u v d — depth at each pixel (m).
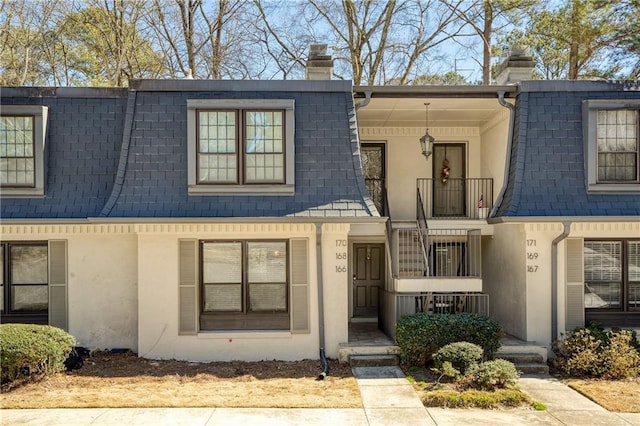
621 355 9.21
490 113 12.59
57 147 10.75
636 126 10.60
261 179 10.34
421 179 13.29
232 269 10.50
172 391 8.38
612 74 16.88
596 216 9.96
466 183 13.98
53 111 10.85
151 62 22.08
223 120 10.37
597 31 15.45
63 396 8.08
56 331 9.16
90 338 10.67
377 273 14.24
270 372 9.50
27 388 8.44
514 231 11.11
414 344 9.59
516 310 11.02
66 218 10.08
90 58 21.59
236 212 10.02
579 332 9.80
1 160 10.42
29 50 20.73
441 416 7.31
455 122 13.59
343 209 10.09
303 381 8.97
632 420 7.17
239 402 7.84
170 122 10.46
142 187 10.20
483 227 12.42
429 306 11.04
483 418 7.24
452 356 8.95
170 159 10.34
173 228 10.22
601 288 10.74
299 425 6.96
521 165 10.57
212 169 10.31
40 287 10.74
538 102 10.83
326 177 10.38
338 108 10.69
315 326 10.38
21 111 10.40
